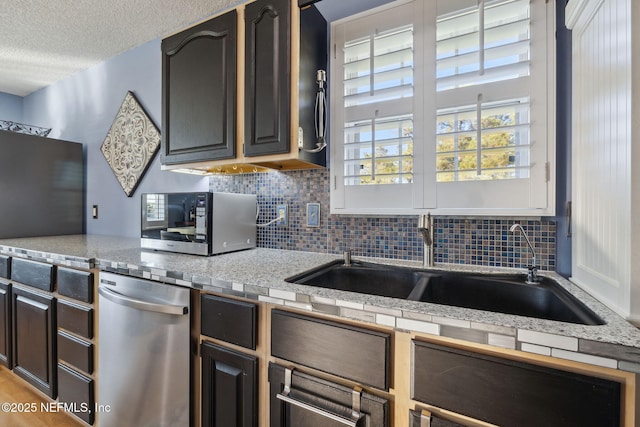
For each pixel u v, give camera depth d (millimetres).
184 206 1490
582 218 913
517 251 1171
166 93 1563
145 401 1200
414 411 735
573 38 972
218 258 1393
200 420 1096
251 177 1774
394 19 1271
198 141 1447
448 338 692
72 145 2576
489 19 1122
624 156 679
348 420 791
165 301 1155
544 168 1035
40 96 3055
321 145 1359
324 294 849
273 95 1250
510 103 1063
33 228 2326
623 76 681
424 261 1249
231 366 1004
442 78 1156
